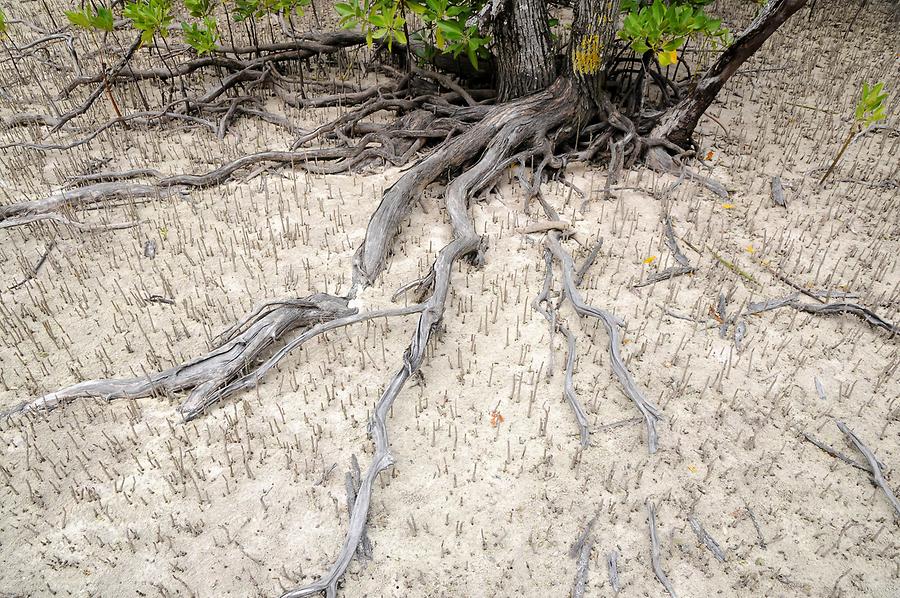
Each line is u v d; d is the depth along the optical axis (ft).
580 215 17.38
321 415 11.62
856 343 13.57
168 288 14.19
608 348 12.79
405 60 23.97
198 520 9.88
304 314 13.14
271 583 9.13
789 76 26.17
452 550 9.58
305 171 19.03
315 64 25.75
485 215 17.34
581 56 17.99
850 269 15.72
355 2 17.81
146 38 20.49
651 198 18.31
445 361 12.82
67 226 16.33
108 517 9.93
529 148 18.69
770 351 13.25
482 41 18.56
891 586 9.26
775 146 21.20
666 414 11.76
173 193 17.70
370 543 9.61
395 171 19.02
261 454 10.80
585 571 9.25
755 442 11.33
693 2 19.76
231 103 21.62
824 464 10.99
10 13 30.09
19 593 8.92
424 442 11.19
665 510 10.19
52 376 12.32
